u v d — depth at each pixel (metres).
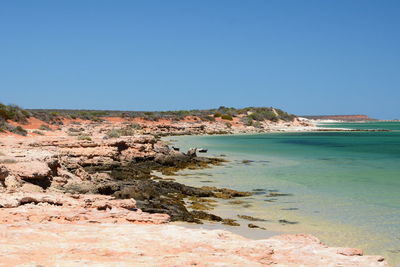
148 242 12.14
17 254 10.19
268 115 149.88
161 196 24.84
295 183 30.45
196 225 18.33
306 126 154.12
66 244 11.42
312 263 10.98
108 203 18.17
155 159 40.62
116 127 87.38
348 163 43.56
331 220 19.77
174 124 109.31
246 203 23.67
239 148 63.25
